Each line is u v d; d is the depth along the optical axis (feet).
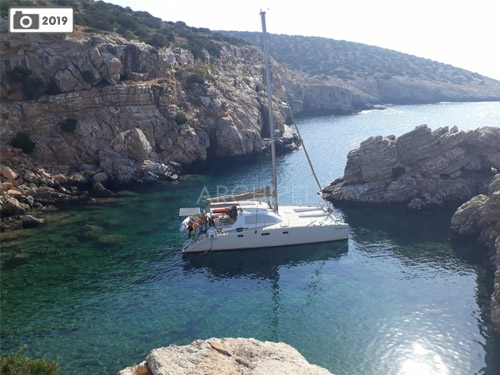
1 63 166.40
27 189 141.28
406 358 61.41
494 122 331.36
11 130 163.02
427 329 68.18
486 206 99.04
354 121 363.76
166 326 70.08
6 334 66.90
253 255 98.94
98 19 239.09
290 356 39.55
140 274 89.51
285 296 80.28
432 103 542.16
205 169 189.98
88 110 179.93
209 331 68.64
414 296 78.43
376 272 88.79
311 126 336.08
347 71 599.98
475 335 66.23
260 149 224.53
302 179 168.86
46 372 43.29
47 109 171.12
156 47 230.27
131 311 74.74
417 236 107.65
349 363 60.59
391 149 136.98
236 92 250.78
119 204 138.62
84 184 158.51
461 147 137.28
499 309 65.87
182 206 136.77
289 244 102.89
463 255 95.35
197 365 36.06
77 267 92.22
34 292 80.94
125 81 193.57
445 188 131.54
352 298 78.64
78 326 69.56
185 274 89.76
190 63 252.01
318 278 87.15
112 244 104.99
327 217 109.81
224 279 87.66
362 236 108.78
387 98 553.64
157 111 194.49
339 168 186.70
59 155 168.96
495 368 58.65
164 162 183.62
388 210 128.06
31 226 116.98
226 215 106.52
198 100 217.77
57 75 173.68
